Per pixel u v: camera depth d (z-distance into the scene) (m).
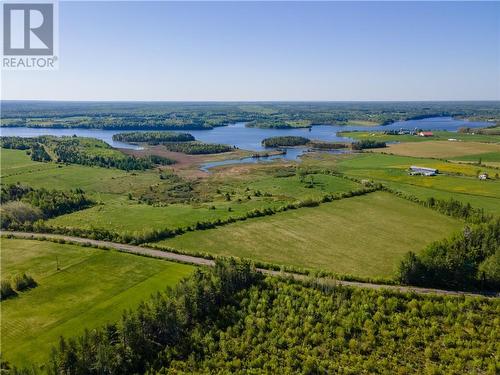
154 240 110.75
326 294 80.06
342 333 69.25
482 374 60.94
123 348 62.56
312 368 61.88
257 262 95.75
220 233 116.50
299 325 71.44
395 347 67.06
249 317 72.25
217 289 76.50
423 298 80.44
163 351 64.75
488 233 95.75
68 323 71.81
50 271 91.38
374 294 79.94
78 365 57.59
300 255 102.44
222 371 61.03
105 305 77.44
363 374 61.22
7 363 61.62
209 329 70.25
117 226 124.44
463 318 73.50
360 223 124.56
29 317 73.81
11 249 103.44
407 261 88.81
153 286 84.75
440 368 61.94
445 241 98.12
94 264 95.12
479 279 87.69
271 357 63.91
